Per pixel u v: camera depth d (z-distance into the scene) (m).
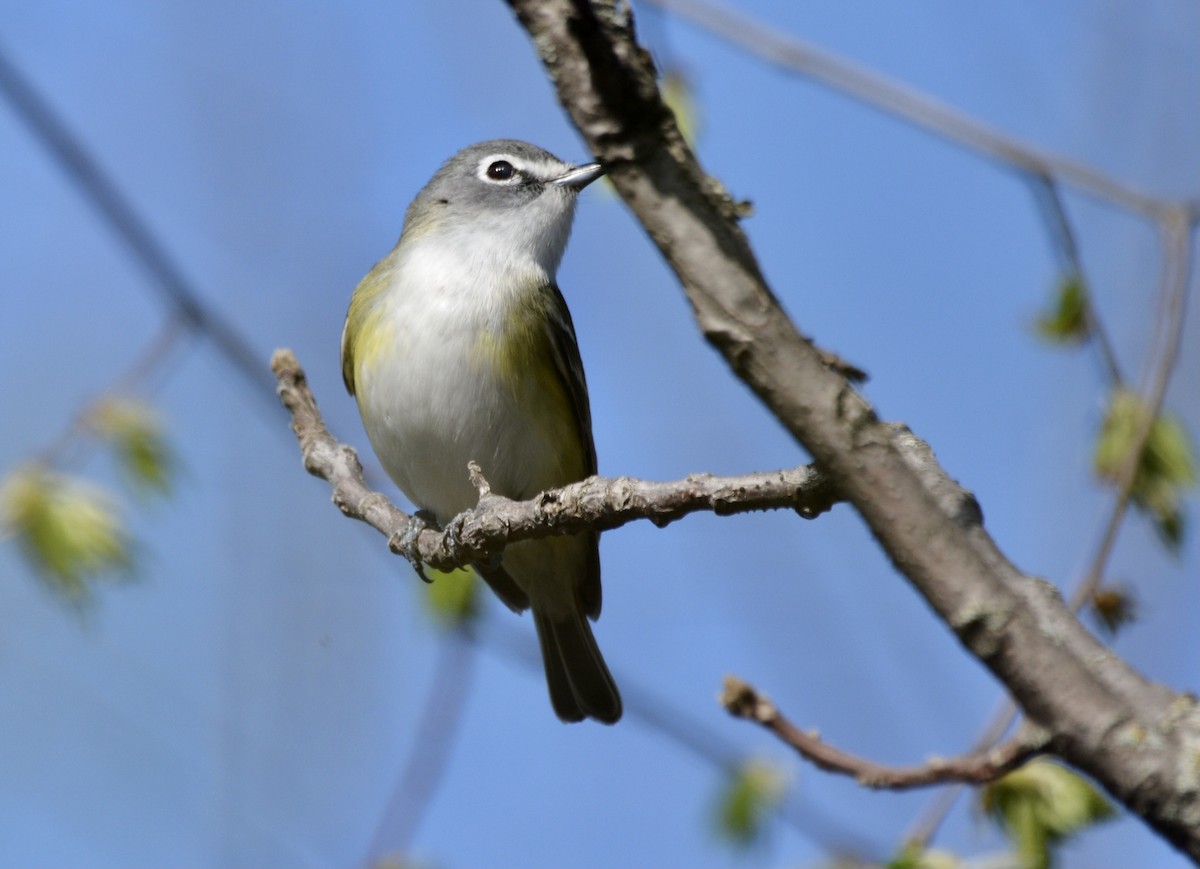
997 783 9.51
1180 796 3.85
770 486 6.73
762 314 4.22
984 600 4.05
